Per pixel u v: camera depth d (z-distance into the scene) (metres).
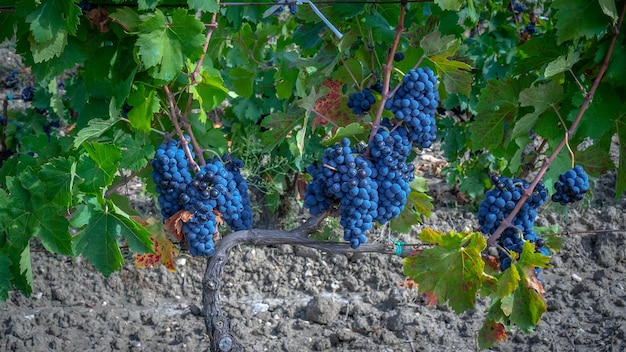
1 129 3.96
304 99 2.82
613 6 2.75
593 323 3.51
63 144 2.87
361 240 2.77
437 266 2.81
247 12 3.04
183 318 3.59
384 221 2.80
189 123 2.91
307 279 3.79
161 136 3.02
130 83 2.80
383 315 3.54
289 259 3.85
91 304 3.65
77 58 2.83
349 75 2.99
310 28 3.06
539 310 2.84
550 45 2.95
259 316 3.57
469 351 3.41
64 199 2.70
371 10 3.05
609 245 3.85
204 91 2.90
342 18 2.99
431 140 2.83
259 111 3.85
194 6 2.75
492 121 2.99
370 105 2.91
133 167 2.90
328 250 2.84
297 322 3.54
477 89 3.97
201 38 2.75
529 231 2.90
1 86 5.37
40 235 2.72
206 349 3.42
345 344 3.46
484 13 4.12
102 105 2.94
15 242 2.72
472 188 4.07
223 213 2.82
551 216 4.00
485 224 2.88
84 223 2.73
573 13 2.79
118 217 2.73
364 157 2.78
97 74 2.86
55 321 3.52
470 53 4.00
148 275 3.75
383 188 2.77
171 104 2.85
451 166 4.18
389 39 2.97
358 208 2.74
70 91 3.55
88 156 2.73
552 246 2.99
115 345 3.43
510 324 2.93
